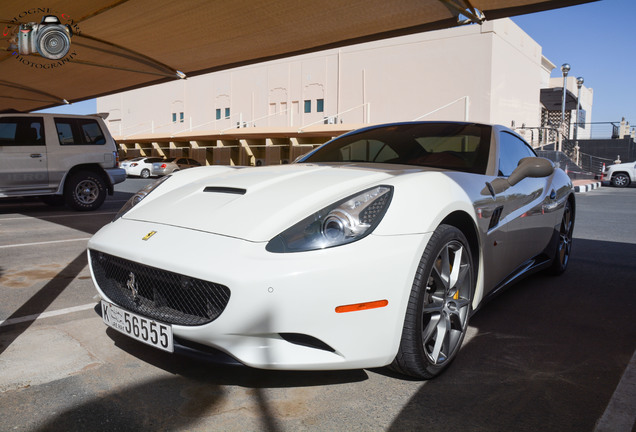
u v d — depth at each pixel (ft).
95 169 26.86
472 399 6.04
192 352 5.79
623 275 12.67
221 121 90.33
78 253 14.46
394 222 6.01
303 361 5.60
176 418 5.46
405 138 9.95
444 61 64.34
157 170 72.90
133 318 6.28
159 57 30.66
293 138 71.67
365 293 5.63
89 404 5.71
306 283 5.39
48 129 24.95
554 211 11.19
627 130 84.74
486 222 7.72
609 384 6.51
